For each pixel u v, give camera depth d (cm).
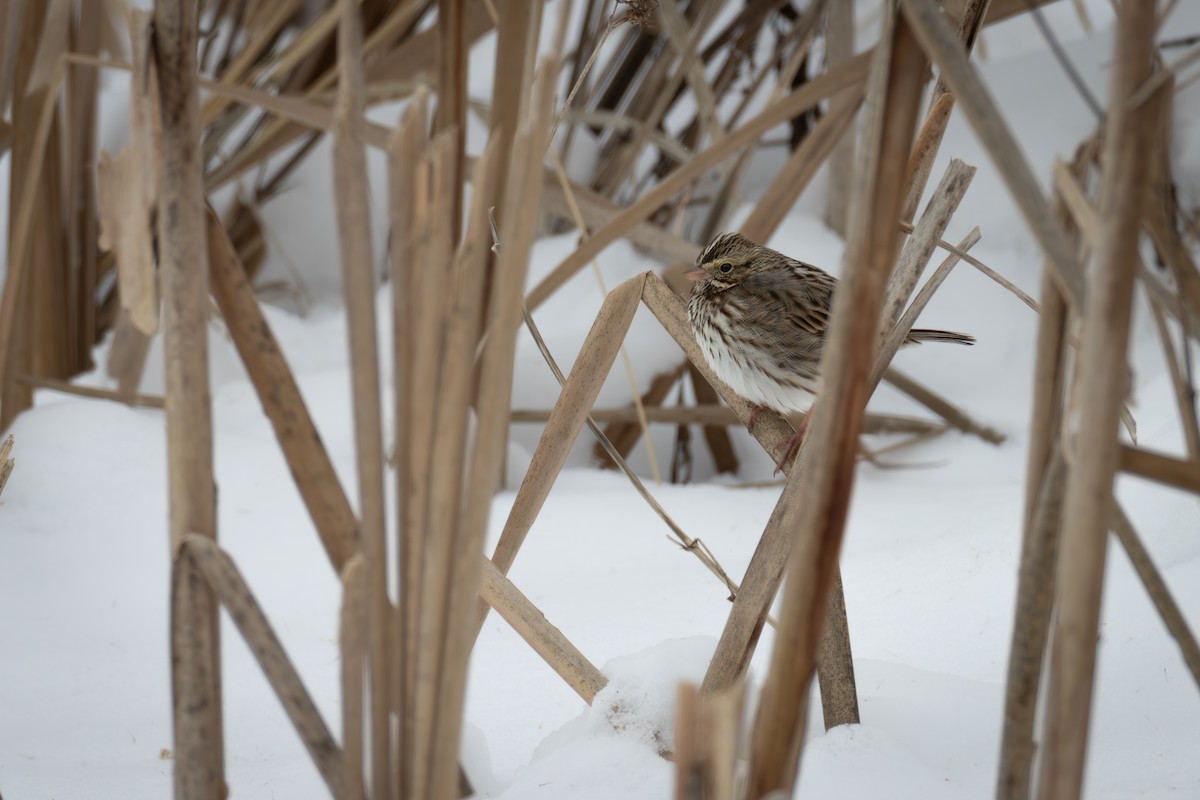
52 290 355
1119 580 326
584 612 332
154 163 233
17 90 348
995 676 322
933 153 316
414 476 233
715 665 315
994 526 333
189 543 237
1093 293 201
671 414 354
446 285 226
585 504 346
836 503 212
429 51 354
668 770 315
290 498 346
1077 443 209
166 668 329
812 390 340
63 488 344
